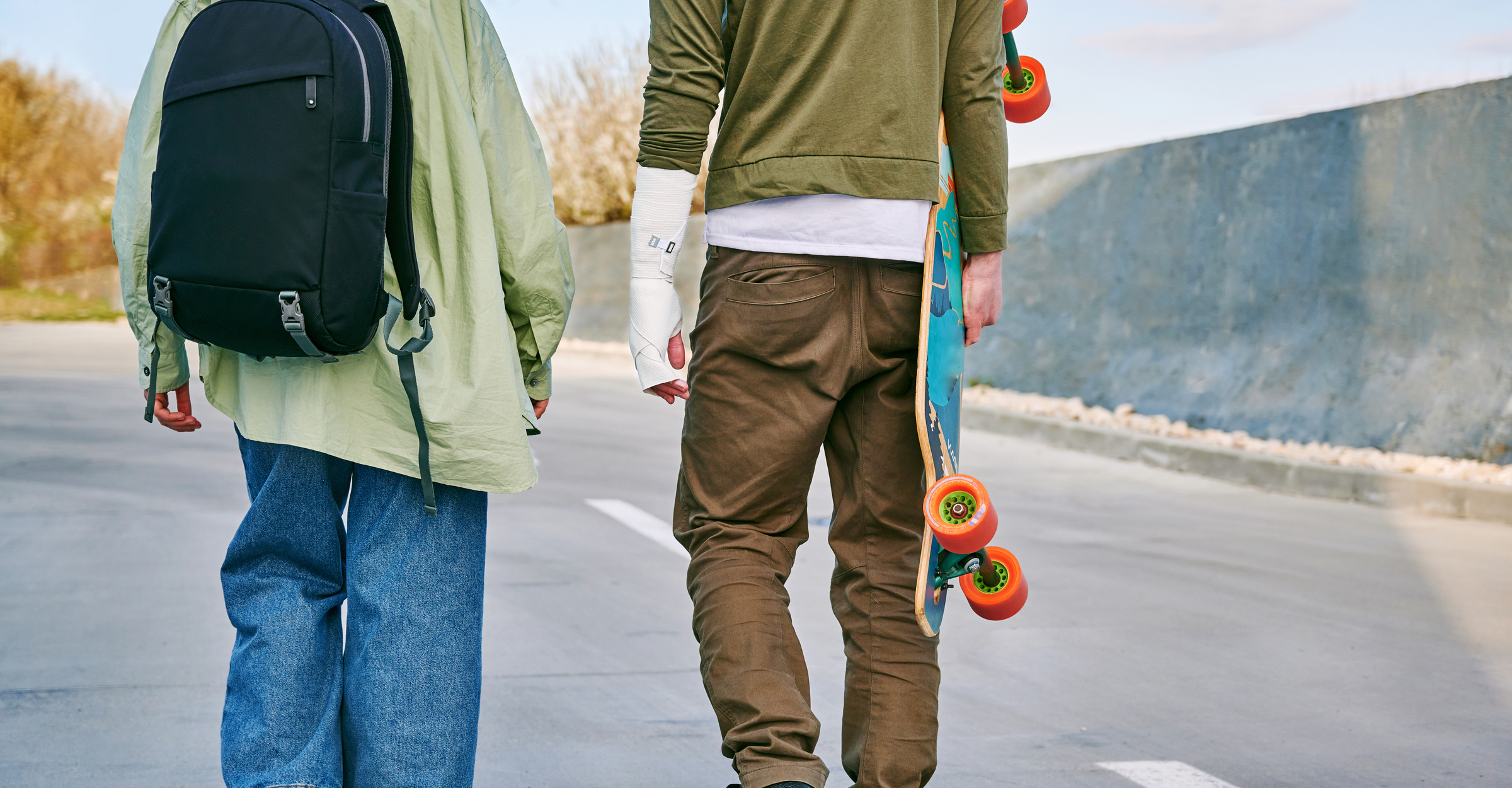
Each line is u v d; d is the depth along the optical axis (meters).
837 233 2.03
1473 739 3.49
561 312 2.23
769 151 2.04
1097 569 5.65
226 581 2.17
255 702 2.09
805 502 2.18
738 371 2.10
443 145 2.09
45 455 7.62
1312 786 3.11
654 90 2.08
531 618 4.45
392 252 2.05
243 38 1.93
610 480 7.46
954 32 2.14
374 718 2.10
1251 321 10.01
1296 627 4.69
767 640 2.04
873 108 2.02
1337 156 9.42
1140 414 10.48
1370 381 8.93
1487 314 8.35
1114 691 3.86
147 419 2.21
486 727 3.38
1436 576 5.68
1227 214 10.29
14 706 3.42
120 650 3.95
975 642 4.39
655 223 2.12
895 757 2.14
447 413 2.04
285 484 2.12
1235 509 7.54
